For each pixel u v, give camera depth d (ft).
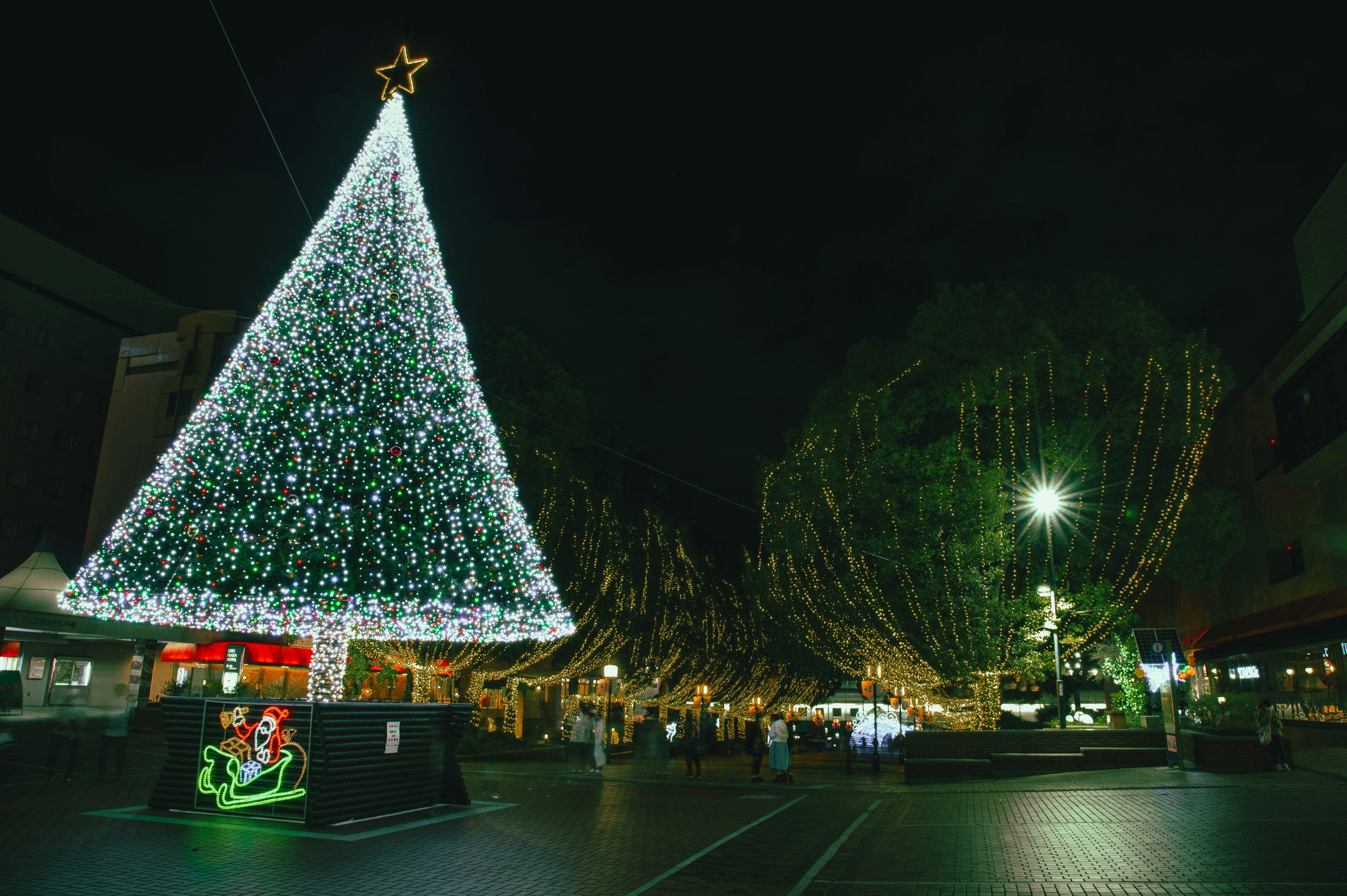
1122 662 87.40
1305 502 86.74
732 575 168.76
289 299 45.85
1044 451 79.41
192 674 119.55
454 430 48.49
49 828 33.32
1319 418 78.38
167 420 167.84
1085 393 80.28
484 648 101.71
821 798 54.13
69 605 42.91
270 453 43.45
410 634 50.75
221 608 44.01
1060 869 28.60
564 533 104.83
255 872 27.20
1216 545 81.15
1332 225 88.33
